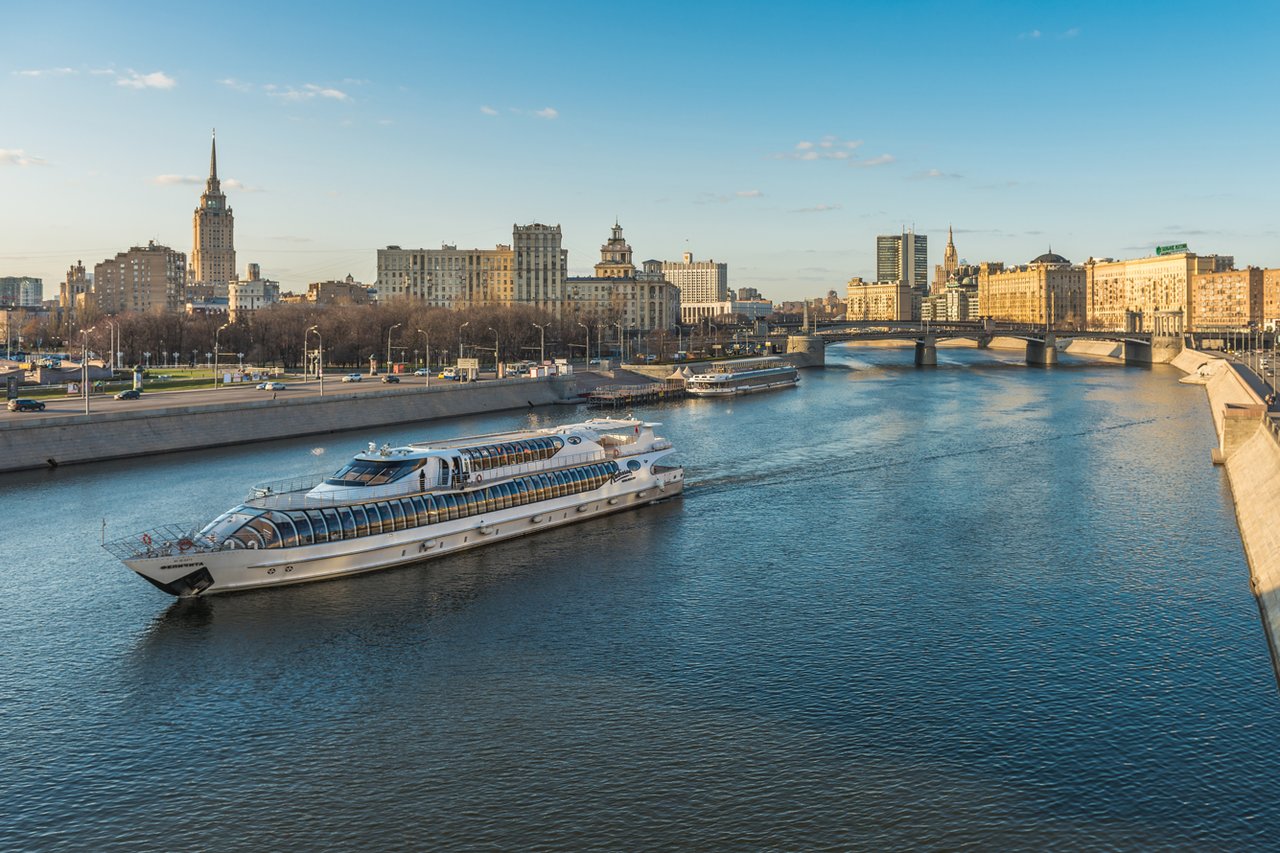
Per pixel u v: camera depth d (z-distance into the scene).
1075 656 66.81
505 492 97.56
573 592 81.44
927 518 106.31
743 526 103.50
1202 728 56.50
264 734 56.78
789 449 156.88
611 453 113.19
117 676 64.50
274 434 167.62
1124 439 167.50
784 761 53.16
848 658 66.88
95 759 54.09
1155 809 48.62
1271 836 46.47
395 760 53.75
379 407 192.50
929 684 62.59
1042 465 140.00
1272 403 161.75
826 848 45.81
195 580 77.56
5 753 54.69
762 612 76.25
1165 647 68.25
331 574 84.31
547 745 55.22
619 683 63.19
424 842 46.50
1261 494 101.38
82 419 141.25
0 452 131.25
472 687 62.78
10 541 94.81
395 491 90.06
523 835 46.97
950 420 197.62
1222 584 81.94
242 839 46.84
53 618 74.69
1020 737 55.62
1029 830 47.00
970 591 80.69
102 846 46.31
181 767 53.22
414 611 76.56
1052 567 87.12
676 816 48.31
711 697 61.03
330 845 46.34
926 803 49.16
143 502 111.62
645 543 96.69
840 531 101.00
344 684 63.31
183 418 154.88
